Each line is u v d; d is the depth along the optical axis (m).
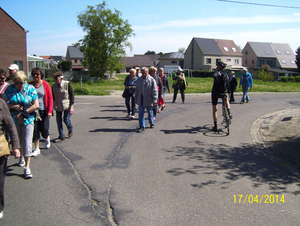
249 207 3.77
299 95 22.03
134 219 3.42
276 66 75.44
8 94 4.71
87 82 38.97
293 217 3.53
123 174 4.88
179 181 4.59
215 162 5.53
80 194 4.11
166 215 3.52
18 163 5.43
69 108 7.17
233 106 13.86
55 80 6.80
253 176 4.84
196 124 9.22
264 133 7.86
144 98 8.12
